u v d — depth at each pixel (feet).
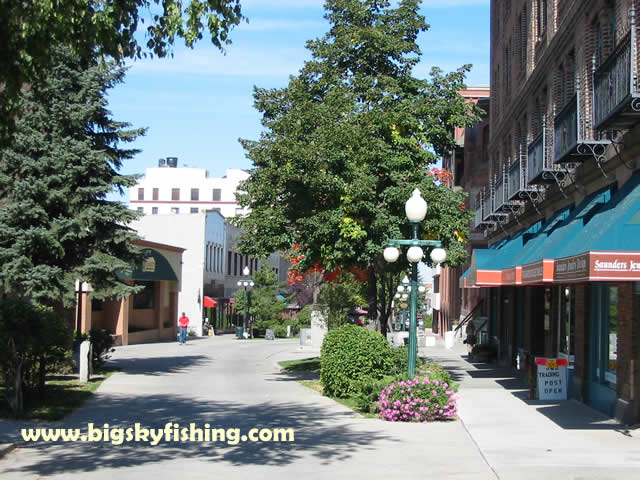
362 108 71.15
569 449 36.63
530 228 72.43
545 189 69.05
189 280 195.83
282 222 70.33
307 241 70.08
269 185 70.54
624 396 45.03
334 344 59.88
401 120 68.74
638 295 43.73
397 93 72.08
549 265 47.44
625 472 31.09
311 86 74.79
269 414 50.03
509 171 86.22
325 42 75.66
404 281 130.21
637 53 41.88
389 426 44.65
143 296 164.66
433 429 43.45
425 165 72.18
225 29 37.11
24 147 73.36
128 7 37.50
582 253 38.63
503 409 51.70
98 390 64.28
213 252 209.87
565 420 46.52
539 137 63.77
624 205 39.96
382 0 74.90
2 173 73.67
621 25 48.11
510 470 31.53
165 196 366.02
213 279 210.38
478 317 124.26
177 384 70.79
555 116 62.80
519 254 66.44
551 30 70.85
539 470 31.55
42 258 75.66
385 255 47.78
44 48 36.88
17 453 36.17
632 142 42.88
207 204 363.76
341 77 73.51
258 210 72.84
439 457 34.94
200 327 194.18
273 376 81.35
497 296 105.81
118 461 34.17
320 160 66.39
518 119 89.66
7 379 48.14
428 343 139.03
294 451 36.58
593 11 54.49
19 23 35.63
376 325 77.56
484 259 76.18
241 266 245.04
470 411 50.83
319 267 75.05
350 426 44.62
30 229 71.36
